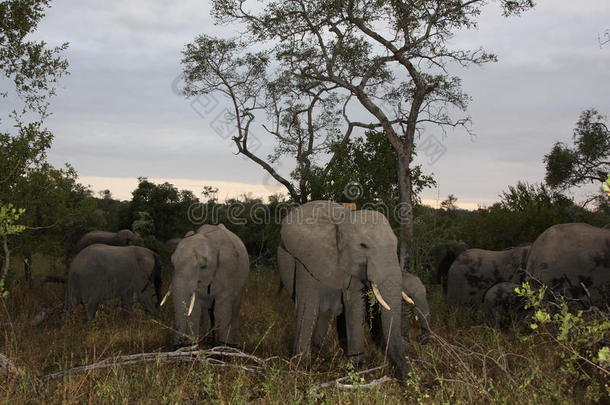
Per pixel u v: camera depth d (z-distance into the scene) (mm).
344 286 6812
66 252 15344
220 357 7078
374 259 6422
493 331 7355
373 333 7641
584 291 8320
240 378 5359
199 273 7535
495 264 11312
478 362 6336
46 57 10383
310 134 18484
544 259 8609
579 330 4484
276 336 8406
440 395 5059
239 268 8156
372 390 5309
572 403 4938
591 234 8469
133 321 9406
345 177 13938
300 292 7035
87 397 5184
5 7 10078
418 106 10906
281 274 7758
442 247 13000
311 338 7348
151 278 11352
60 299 11250
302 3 11672
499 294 9133
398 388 5711
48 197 12062
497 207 18609
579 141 26672
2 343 7465
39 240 12617
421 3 10633
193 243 7703
